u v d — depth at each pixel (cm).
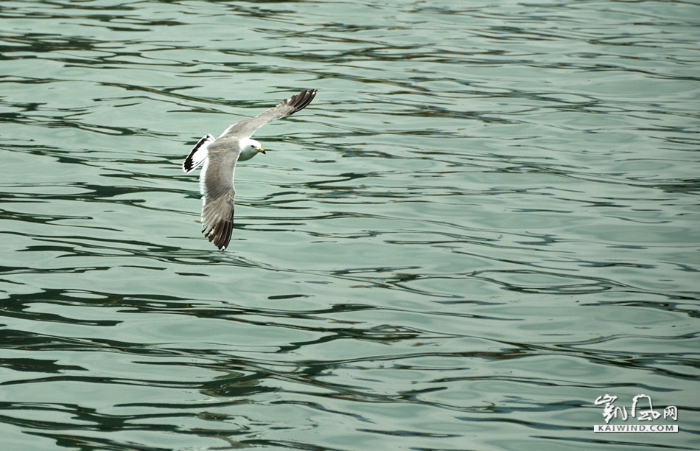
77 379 1208
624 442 1123
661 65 2550
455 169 1927
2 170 1833
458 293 1472
